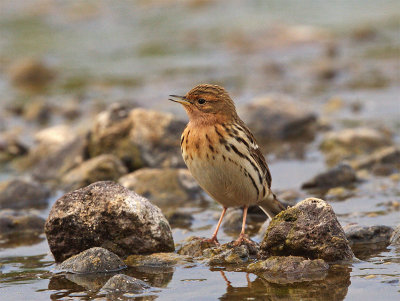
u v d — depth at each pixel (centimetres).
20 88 2705
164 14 3862
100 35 3484
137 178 1428
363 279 831
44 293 847
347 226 1041
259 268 891
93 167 1505
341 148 1716
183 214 1234
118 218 980
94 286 861
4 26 3616
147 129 1614
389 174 1472
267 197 1102
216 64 2941
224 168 1016
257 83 2611
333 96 2350
